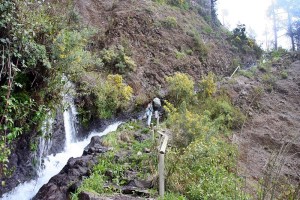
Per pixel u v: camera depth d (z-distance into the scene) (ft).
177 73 44.39
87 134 32.94
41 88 18.43
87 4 52.06
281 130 41.16
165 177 18.99
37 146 22.49
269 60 70.38
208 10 81.15
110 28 48.14
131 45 48.19
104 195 16.98
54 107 20.30
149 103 40.06
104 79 37.78
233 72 59.52
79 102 31.24
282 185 13.67
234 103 45.98
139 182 19.12
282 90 54.65
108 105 35.37
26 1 16.57
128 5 55.93
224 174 21.62
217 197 17.75
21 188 20.84
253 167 30.04
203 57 56.13
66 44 18.86
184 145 24.48
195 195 17.94
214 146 24.03
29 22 16.48
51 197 18.07
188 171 19.81
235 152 29.96
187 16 66.59
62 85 19.79
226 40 70.28
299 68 64.49
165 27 56.18
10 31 15.30
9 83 14.89
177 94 40.81
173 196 17.22
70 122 29.45
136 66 44.86
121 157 22.68
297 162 32.68
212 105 40.86
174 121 28.30
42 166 23.76
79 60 20.20
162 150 17.83
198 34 61.16
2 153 15.58
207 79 45.39
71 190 18.12
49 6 19.22
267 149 36.19
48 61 17.37
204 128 26.30
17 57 16.26
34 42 16.89
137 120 36.58
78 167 20.44
